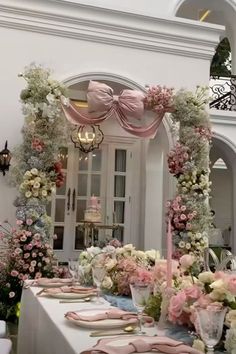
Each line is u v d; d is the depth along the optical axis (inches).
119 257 109.3
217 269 88.0
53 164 189.3
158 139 270.4
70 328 71.0
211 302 59.9
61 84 189.5
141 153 297.4
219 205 463.8
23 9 218.1
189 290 65.3
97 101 199.3
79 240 293.6
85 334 67.2
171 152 211.0
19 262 176.4
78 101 260.5
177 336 64.1
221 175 468.1
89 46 230.8
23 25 218.2
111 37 234.7
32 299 109.9
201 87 217.5
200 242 202.4
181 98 206.5
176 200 205.6
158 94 205.6
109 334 66.7
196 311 56.2
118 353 52.6
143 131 209.6
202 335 54.5
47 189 187.3
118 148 301.0
